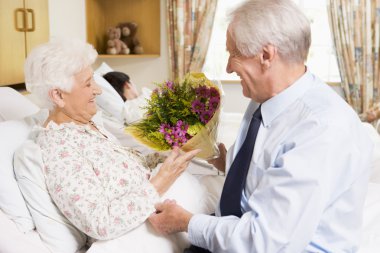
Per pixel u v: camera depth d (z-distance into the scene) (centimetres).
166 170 132
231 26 109
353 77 399
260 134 115
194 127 135
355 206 105
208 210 146
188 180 149
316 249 104
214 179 171
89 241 132
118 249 116
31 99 212
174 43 425
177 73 428
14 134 141
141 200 120
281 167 99
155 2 423
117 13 430
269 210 99
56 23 323
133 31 421
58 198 118
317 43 421
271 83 111
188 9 413
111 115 277
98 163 127
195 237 112
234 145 133
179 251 127
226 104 443
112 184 126
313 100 109
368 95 397
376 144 234
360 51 393
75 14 362
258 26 104
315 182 95
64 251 123
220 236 105
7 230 120
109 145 137
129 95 316
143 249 118
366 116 331
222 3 424
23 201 126
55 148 125
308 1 414
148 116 146
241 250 101
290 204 96
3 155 130
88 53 132
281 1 106
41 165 123
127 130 146
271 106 113
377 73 392
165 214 119
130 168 134
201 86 145
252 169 113
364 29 386
